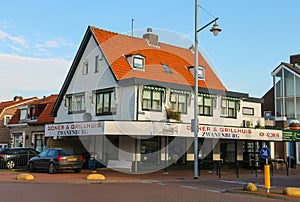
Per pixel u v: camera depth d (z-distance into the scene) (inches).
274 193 572.7
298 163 1385.3
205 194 560.7
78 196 498.0
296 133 1200.8
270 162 1091.9
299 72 1541.6
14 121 1485.0
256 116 1301.7
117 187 620.4
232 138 1067.3
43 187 599.2
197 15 853.2
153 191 576.1
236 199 514.9
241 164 1246.3
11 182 675.4
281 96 1590.8
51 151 880.3
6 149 1072.8
